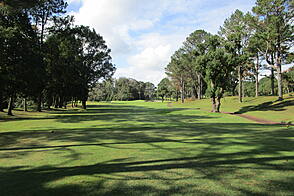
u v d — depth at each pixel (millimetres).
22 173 4820
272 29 35438
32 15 29438
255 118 25344
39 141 9305
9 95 27141
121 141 8977
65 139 9719
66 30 33188
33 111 36531
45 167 5266
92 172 4762
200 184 3934
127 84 141500
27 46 25359
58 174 4672
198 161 5496
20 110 36625
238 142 8211
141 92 151000
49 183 4133
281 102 34938
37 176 4574
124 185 3951
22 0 10172
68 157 6242
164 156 6129
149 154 6414
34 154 6738
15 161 5910
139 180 4195
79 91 48188
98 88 126250
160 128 14180
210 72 32188
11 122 19797
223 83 33375
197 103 59750
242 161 5395
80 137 10250
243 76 53594
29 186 4004
